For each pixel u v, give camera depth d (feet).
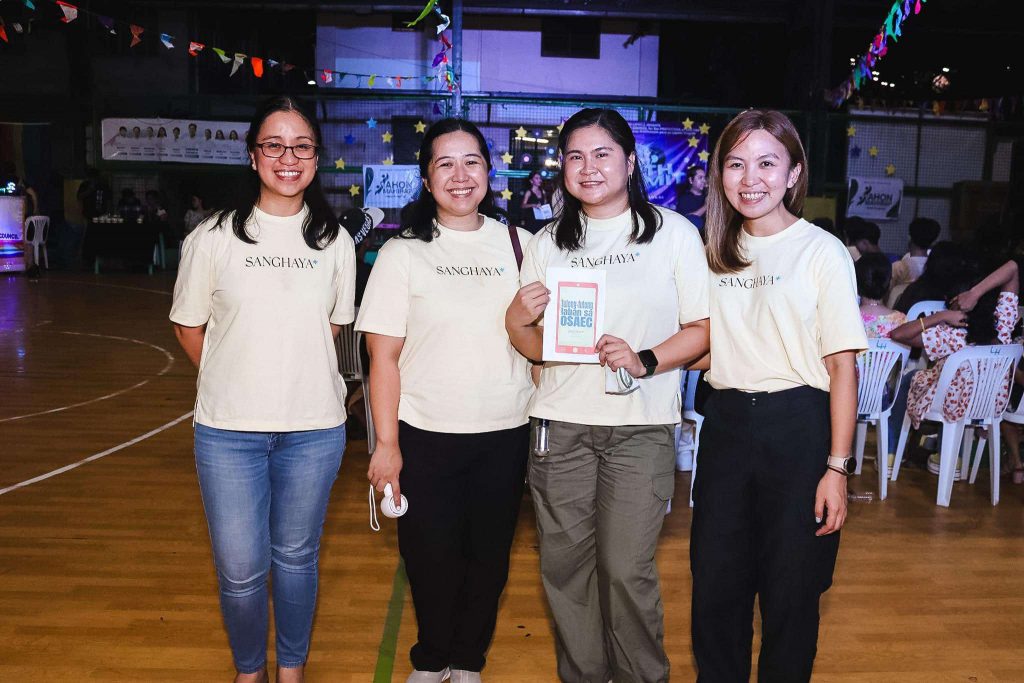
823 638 11.07
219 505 8.18
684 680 9.96
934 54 60.85
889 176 45.60
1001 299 17.02
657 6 46.73
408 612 11.63
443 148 8.48
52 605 11.59
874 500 17.17
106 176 56.59
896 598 12.37
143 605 11.64
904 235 46.34
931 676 10.16
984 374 16.56
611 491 8.36
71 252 57.98
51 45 60.90
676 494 17.08
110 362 29.43
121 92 59.16
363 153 53.26
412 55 55.26
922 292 19.26
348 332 19.48
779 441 7.73
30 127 64.18
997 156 46.65
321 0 48.39
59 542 13.89
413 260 8.66
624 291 8.29
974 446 20.24
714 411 8.17
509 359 8.79
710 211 8.07
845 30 58.70
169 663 10.10
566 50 56.65
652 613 8.38
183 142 50.11
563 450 8.53
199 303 8.34
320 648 10.59
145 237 55.47
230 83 60.18
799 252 7.72
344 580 12.66
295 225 8.32
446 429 8.64
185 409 23.29
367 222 18.53
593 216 8.57
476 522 9.04
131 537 14.17
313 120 8.13
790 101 46.26
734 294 8.01
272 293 8.11
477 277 8.69
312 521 8.54
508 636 11.00
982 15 47.16
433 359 8.66
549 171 39.22
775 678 7.88
